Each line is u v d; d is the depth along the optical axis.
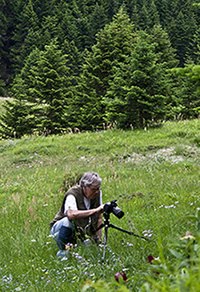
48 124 25.94
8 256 6.08
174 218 6.33
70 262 5.14
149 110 20.69
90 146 18.05
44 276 4.78
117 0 86.88
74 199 5.77
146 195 9.10
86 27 74.06
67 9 82.69
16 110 25.91
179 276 2.11
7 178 14.08
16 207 9.91
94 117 24.22
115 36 26.59
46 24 76.44
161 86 21.11
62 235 5.76
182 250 2.99
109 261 4.84
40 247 6.13
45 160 16.98
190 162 13.88
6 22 79.88
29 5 78.19
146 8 78.19
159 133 18.91
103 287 2.16
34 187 12.22
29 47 72.31
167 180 10.95
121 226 6.60
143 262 4.48
